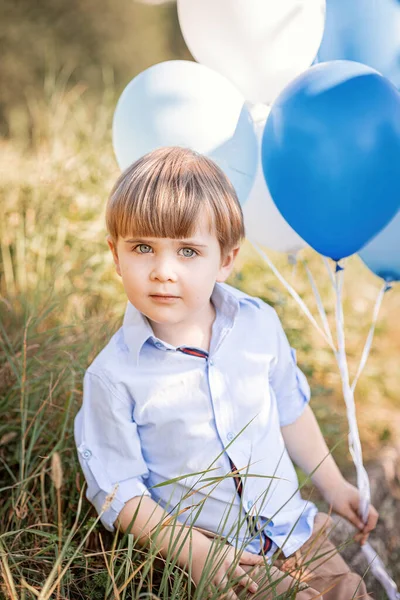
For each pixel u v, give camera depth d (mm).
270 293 3322
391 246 2143
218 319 1837
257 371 1861
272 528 1815
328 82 1826
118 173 3936
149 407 1753
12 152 4461
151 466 1800
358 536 2105
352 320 3822
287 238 2186
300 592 1737
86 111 5098
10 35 7184
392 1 2018
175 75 1919
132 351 1764
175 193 1604
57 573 1725
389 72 2031
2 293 3098
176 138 1886
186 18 2041
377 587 2479
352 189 1829
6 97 6691
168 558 1554
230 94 1952
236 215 1727
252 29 1953
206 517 1777
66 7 7707
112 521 1736
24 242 3213
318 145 1801
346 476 2830
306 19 1967
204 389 1773
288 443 2059
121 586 1570
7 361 2461
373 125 1789
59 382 2422
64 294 3039
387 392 3465
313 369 3283
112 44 7824
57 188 3555
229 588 1543
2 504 2111
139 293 1651
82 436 1776
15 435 2215
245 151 1957
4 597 1658
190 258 1647
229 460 1774
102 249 3400
